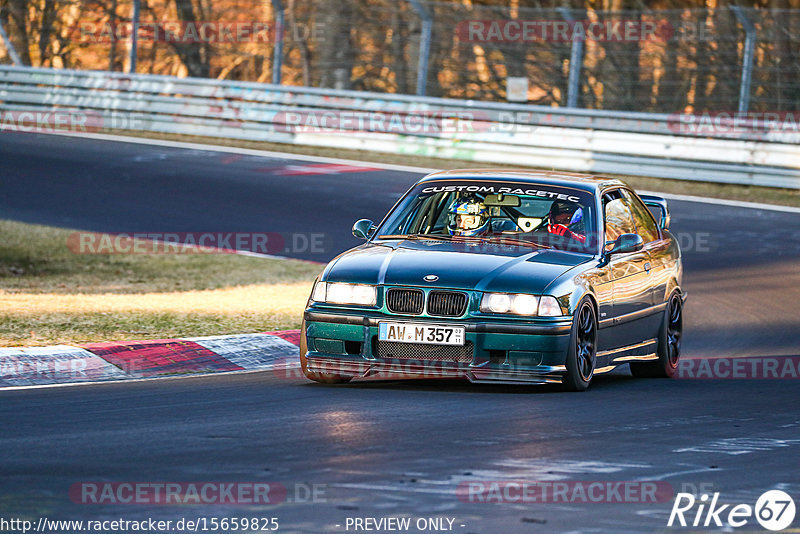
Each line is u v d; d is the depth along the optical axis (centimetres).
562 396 2516
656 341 3019
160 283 4419
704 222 6006
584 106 10925
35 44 11312
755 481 1731
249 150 7912
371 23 10912
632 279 2853
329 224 5706
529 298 2475
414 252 2639
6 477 1650
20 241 5147
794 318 3978
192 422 2117
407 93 11050
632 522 1482
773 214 6266
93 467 1723
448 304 2486
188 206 6059
